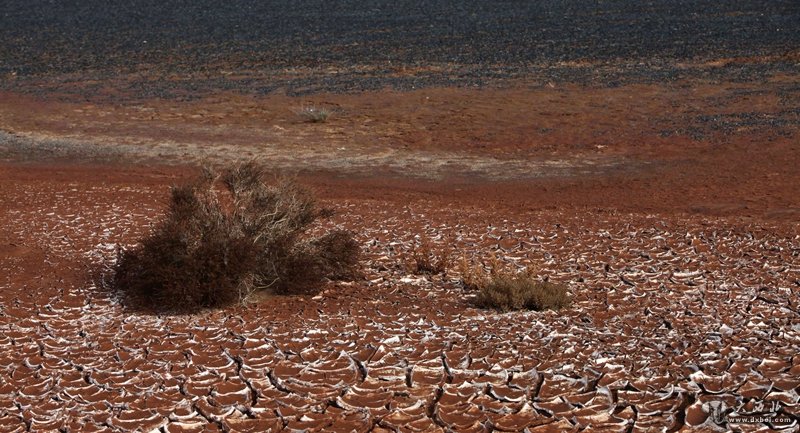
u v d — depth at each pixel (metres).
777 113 24.48
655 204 16.03
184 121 26.64
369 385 7.85
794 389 7.41
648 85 29.53
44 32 51.59
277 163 21.27
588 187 17.94
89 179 19.56
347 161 21.31
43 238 13.41
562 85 30.08
